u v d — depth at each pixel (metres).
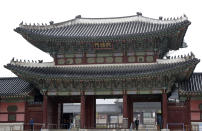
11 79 47.88
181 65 36.81
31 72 40.69
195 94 38.94
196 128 39.53
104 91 41.94
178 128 40.09
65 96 44.97
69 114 50.28
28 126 42.81
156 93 40.66
